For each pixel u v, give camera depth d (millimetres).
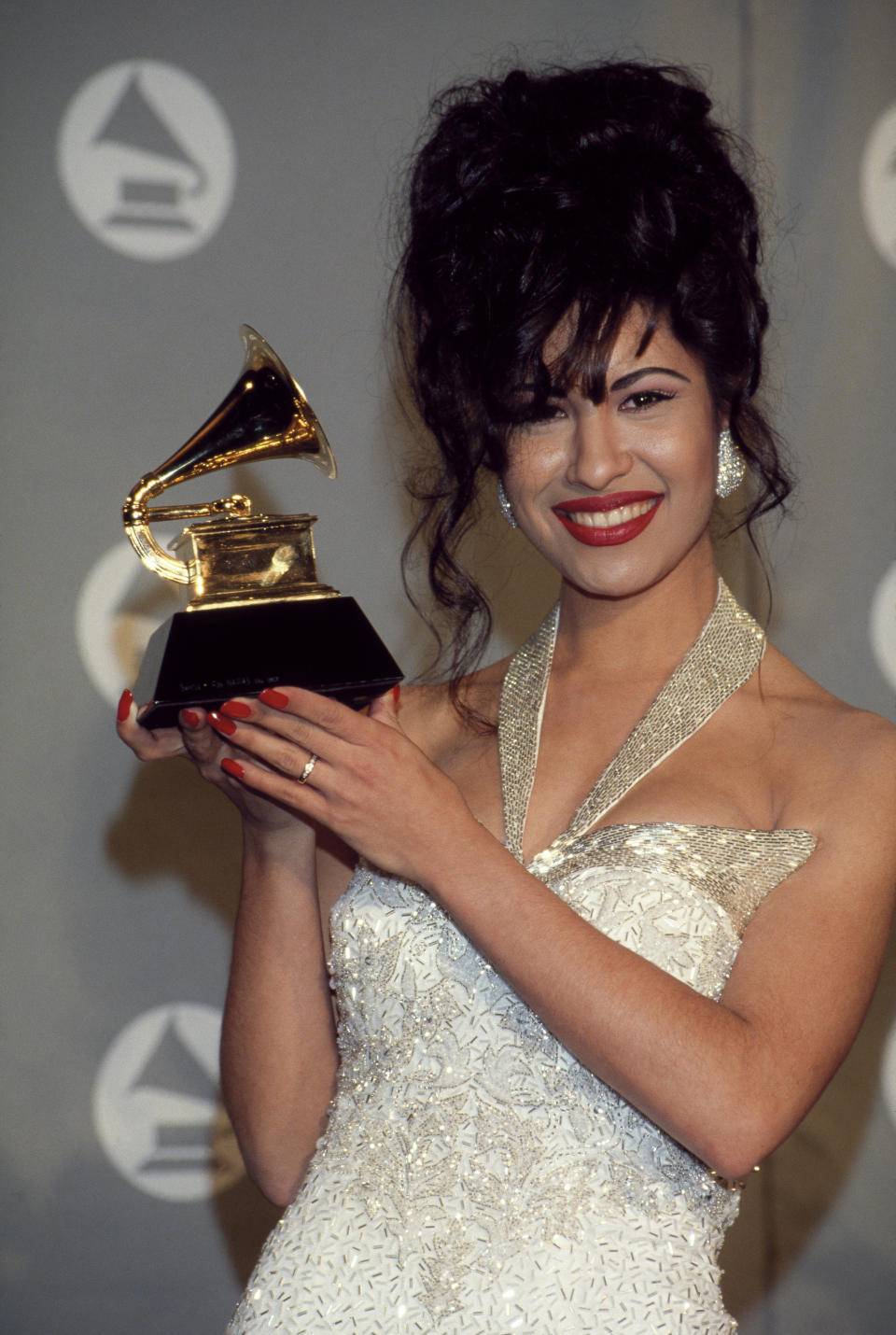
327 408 8320
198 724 3688
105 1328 8289
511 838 4371
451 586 7039
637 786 4336
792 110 8297
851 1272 8430
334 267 8320
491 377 4207
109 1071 8383
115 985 8398
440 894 3613
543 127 4301
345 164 8320
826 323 8312
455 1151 4008
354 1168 4117
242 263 8273
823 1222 8461
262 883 4613
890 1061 8469
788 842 4027
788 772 4219
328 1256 3984
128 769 8406
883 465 8359
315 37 8297
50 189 8148
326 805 3639
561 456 4301
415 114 8328
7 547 8203
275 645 3725
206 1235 8398
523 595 8438
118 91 8172
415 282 4609
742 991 3699
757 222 4496
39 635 8258
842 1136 8477
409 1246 3930
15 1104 8297
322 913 4816
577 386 4137
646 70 4527
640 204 4055
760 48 8289
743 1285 8438
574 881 4047
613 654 4691
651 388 4176
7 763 8281
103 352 8211
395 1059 4199
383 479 8352
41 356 8172
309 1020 4613
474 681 5137
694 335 4152
